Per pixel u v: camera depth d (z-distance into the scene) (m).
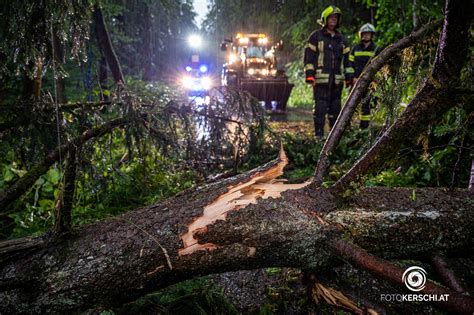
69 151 1.50
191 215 1.43
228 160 3.07
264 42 10.93
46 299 1.30
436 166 2.59
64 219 1.40
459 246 1.51
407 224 1.47
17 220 2.38
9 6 1.70
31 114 1.99
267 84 8.49
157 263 1.35
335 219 1.46
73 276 1.31
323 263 1.47
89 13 1.94
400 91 1.94
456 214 1.51
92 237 1.41
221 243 1.40
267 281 1.83
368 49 6.03
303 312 1.61
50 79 5.27
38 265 1.33
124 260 1.33
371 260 1.25
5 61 1.97
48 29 1.81
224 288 1.80
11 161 2.68
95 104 2.20
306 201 1.51
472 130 1.82
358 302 1.46
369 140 2.13
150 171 2.88
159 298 1.62
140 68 16.11
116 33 7.85
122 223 1.47
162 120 2.33
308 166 3.96
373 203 1.54
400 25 6.35
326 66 5.27
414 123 1.48
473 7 1.29
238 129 2.61
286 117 8.70
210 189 1.58
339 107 5.48
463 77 1.77
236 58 10.75
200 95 2.50
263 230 1.41
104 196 2.59
